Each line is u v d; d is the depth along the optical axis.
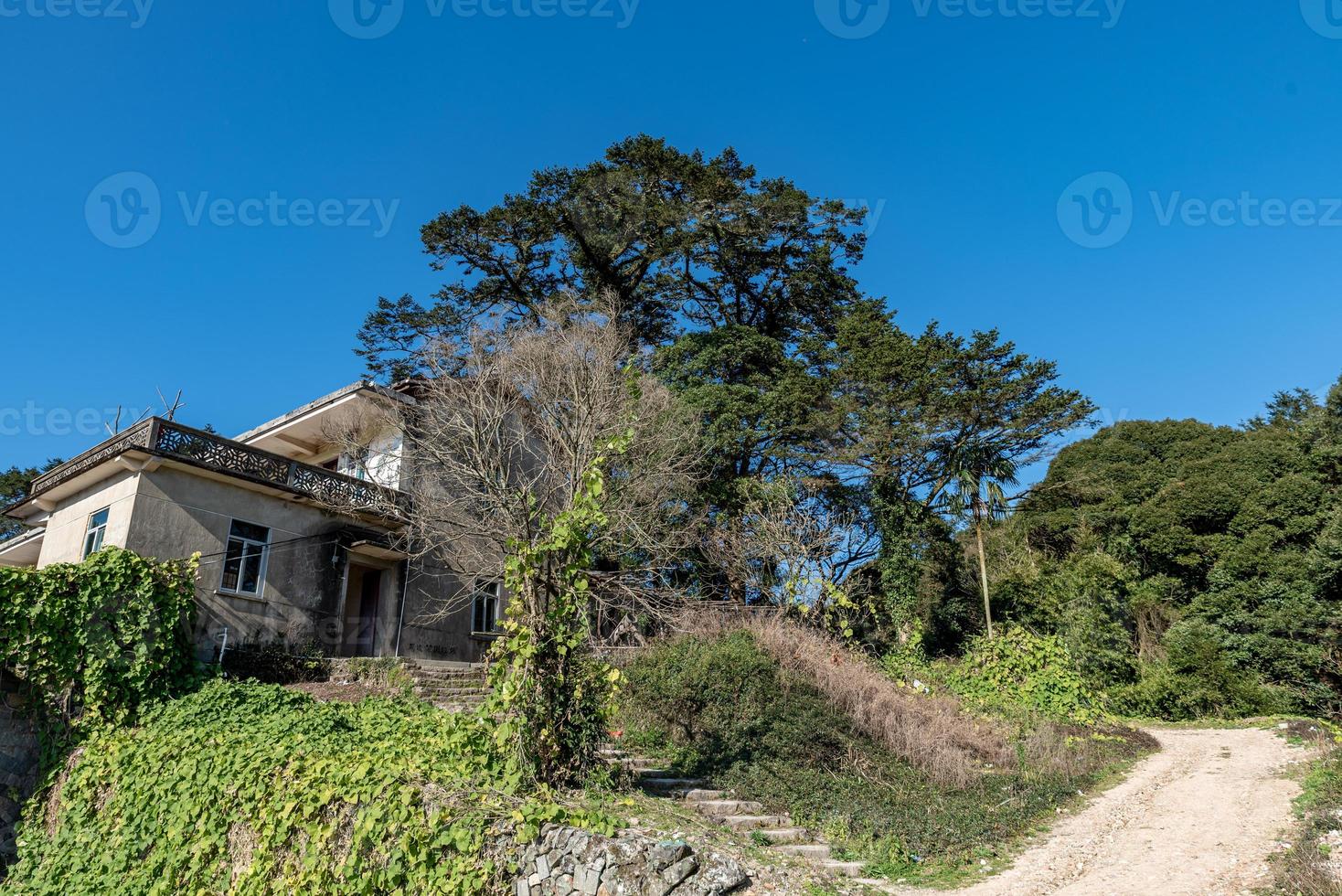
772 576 22.70
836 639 20.69
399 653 20.22
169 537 16.67
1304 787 12.65
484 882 6.86
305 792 8.10
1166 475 35.75
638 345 28.11
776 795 11.14
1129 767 15.77
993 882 9.26
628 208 30.00
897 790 12.25
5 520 34.19
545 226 30.73
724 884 6.76
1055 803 12.86
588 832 7.06
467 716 9.55
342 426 21.11
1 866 11.18
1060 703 19.23
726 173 31.55
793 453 26.28
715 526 23.89
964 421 25.05
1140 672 24.03
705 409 25.91
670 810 9.27
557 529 9.43
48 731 11.92
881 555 24.88
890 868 9.42
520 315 30.52
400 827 7.33
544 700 8.98
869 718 14.27
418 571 21.20
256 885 8.09
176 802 9.45
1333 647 22.53
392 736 10.73
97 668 12.35
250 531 18.14
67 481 18.28
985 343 24.86
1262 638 23.64
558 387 19.55
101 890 9.59
